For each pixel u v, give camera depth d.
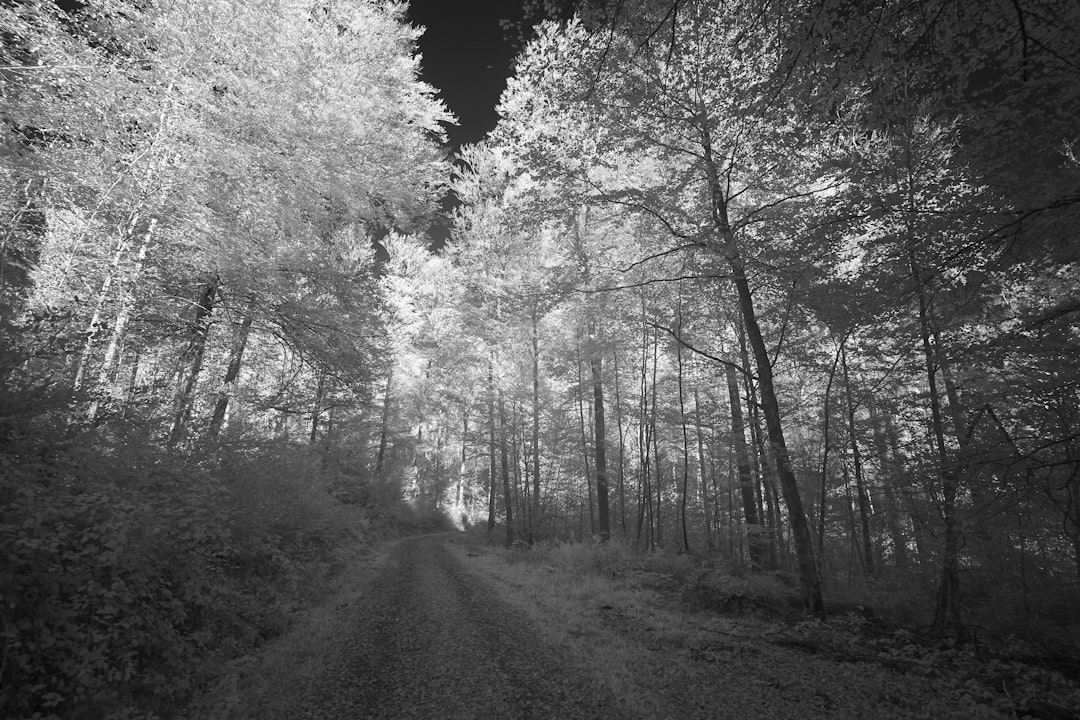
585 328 20.34
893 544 16.36
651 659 6.46
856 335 11.15
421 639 7.41
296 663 6.32
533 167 10.02
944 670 6.41
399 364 28.17
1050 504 8.51
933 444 10.66
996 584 11.54
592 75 7.93
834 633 7.74
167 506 6.07
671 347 17.28
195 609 6.70
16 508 4.45
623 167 13.87
